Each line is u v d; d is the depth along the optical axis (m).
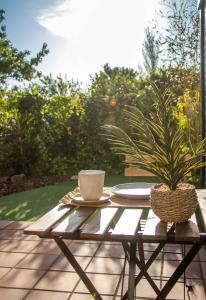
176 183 1.73
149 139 1.81
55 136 8.48
